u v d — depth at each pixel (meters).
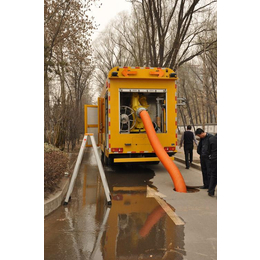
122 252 3.42
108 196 5.55
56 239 3.81
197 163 10.49
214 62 18.80
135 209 5.22
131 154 8.99
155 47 16.92
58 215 4.87
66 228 4.22
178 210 5.14
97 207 5.37
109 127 8.46
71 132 17.56
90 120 11.51
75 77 26.78
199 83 30.97
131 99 9.35
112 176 8.77
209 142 6.11
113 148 8.52
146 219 4.64
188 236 3.90
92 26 12.66
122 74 8.36
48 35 12.10
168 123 8.83
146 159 8.70
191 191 6.71
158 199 5.94
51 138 11.98
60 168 6.31
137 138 8.65
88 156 14.82
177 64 16.80
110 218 4.70
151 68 8.55
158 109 9.49
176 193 6.49
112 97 8.41
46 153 6.84
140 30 20.39
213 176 6.14
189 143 9.81
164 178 8.39
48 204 4.95
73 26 12.37
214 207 5.32
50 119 11.62
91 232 4.07
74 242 3.71
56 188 6.02
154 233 4.02
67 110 14.31
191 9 15.74
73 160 13.03
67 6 10.84
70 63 14.78
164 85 8.73
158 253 3.39
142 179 8.25
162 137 8.80
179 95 33.50
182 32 16.34
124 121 8.77
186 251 3.43
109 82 8.38
